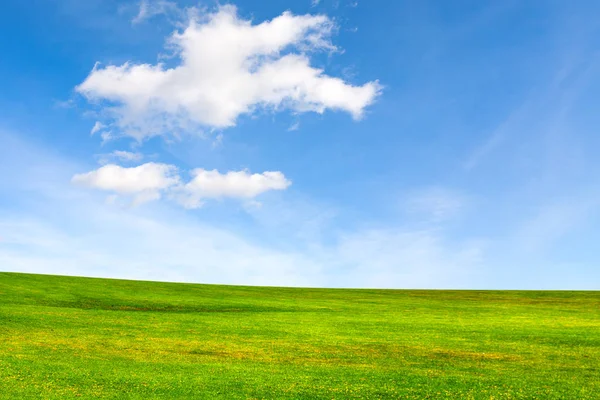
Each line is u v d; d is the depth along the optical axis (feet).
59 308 198.80
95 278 326.24
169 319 187.01
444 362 120.47
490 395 88.94
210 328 168.55
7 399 79.66
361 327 179.11
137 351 126.31
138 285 307.99
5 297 219.00
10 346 123.75
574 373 108.37
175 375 100.07
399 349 137.39
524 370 111.24
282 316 207.62
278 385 94.12
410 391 91.40
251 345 139.85
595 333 167.43
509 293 343.05
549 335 162.81
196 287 321.52
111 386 90.17
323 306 254.27
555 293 342.03
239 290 321.32
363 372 107.14
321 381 98.12
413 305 268.41
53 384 89.66
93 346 130.21
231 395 86.84
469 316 220.64
